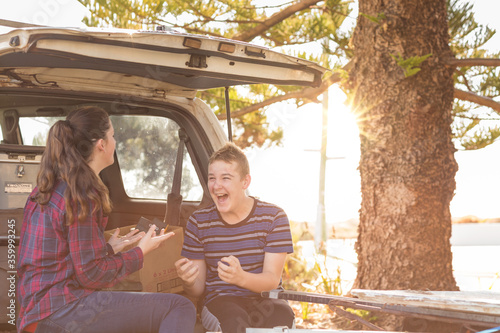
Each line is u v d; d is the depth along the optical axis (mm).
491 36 7688
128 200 4199
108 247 2555
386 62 5379
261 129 9039
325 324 5691
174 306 2441
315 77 3293
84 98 3514
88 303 2352
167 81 3498
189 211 3902
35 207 2416
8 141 3686
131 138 4082
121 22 7043
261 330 2213
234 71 3045
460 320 2186
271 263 2857
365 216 5562
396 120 5348
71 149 2387
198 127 3900
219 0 7672
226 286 2912
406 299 2270
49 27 2500
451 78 5469
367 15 5066
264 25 7445
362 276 5562
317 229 11797
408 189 5301
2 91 3268
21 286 2398
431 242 5309
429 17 5359
